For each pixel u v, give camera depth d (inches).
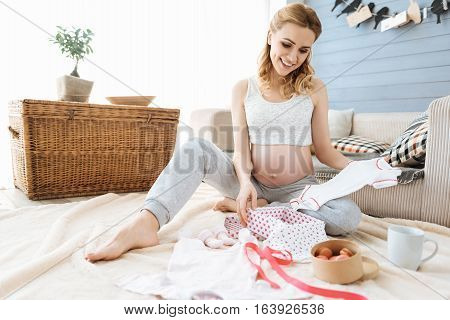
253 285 25.8
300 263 31.2
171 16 88.8
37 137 58.1
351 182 38.2
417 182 43.5
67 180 62.6
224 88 102.1
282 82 45.4
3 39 67.2
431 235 37.9
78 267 29.3
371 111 98.0
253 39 108.6
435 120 41.7
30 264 28.0
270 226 36.3
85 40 68.7
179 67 91.4
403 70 90.6
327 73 108.3
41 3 70.6
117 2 80.5
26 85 70.3
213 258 30.6
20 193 64.8
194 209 48.2
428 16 84.9
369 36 96.8
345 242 29.7
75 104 59.9
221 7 100.0
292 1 108.9
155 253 33.3
